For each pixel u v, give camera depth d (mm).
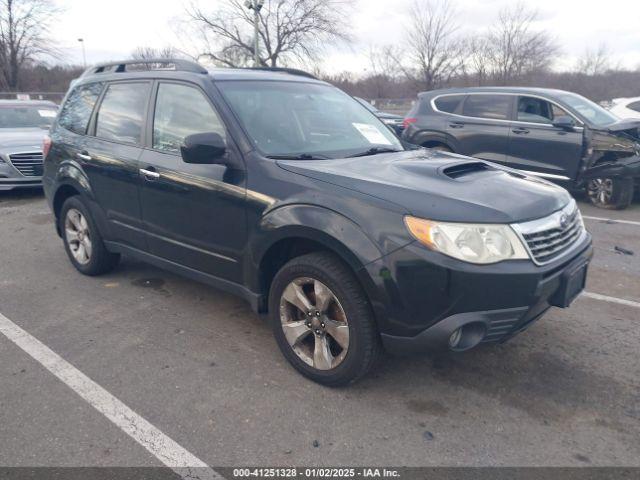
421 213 2791
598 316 4281
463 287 2717
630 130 7898
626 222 7395
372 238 2844
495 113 8750
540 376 3396
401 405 3090
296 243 3357
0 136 8906
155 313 4312
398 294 2801
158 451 2703
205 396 3162
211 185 3566
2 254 5914
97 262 4945
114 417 2965
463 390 3242
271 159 3414
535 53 34031
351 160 3545
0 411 3012
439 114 9328
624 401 3133
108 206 4535
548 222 3010
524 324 3002
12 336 3916
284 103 4031
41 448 2719
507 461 2645
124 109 4441
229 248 3574
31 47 37719
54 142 5141
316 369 3232
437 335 2801
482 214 2805
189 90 3926
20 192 9516
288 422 2932
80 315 4277
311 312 3209
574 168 8070
